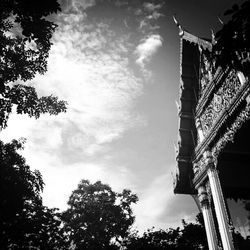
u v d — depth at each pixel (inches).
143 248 1368.1
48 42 454.9
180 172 830.5
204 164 725.3
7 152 809.5
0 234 844.6
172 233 1354.6
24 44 522.0
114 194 1674.5
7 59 523.8
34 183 861.2
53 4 388.2
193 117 836.0
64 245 1242.6
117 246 1542.8
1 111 548.4
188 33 793.6
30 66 532.1
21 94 564.4
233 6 201.6
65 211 1550.2
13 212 842.8
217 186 664.4
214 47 222.7
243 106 590.2
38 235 1015.0
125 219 1582.2
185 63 834.2
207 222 696.4
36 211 1023.0
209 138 709.3
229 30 211.2
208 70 733.3
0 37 494.6
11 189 807.7
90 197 1642.5
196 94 824.9
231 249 579.5
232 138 631.8
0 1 386.3
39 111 597.9
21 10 393.7
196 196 810.2
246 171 748.0
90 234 1475.1
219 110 687.1
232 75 631.8
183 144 839.7
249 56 500.4
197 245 1214.3
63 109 613.3
